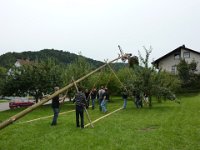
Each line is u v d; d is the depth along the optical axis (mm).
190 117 19000
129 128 15141
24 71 30359
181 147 10992
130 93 25656
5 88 30250
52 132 14148
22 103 38375
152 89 25766
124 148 10883
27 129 15117
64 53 101375
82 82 31641
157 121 17328
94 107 26766
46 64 31141
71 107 29219
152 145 11297
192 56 62469
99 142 11883
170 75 37906
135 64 26984
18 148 11211
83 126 15250
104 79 34781
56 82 30578
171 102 32062
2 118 21844
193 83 56250
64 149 10859
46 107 30188
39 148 11094
